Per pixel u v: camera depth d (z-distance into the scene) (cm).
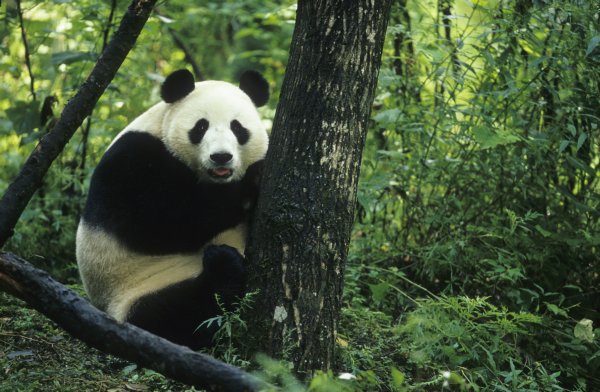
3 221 761
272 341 723
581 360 928
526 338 916
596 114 1005
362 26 731
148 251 884
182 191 890
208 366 582
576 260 1012
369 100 749
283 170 741
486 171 1015
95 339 629
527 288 990
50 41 1497
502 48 1048
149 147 891
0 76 1670
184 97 920
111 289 884
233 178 905
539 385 823
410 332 864
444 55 1068
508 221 1026
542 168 1033
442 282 1031
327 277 731
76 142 1366
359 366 808
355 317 919
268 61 1944
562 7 945
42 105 1280
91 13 1217
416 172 1069
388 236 1104
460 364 831
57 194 1274
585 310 978
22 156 1492
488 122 959
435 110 1064
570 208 1038
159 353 603
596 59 965
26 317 897
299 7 756
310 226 726
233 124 897
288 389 596
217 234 902
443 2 1113
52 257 1198
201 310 839
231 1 2147
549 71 1009
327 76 730
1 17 1254
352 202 750
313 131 731
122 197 879
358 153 748
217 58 2161
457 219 1038
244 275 780
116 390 741
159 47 1875
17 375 738
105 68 801
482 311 947
